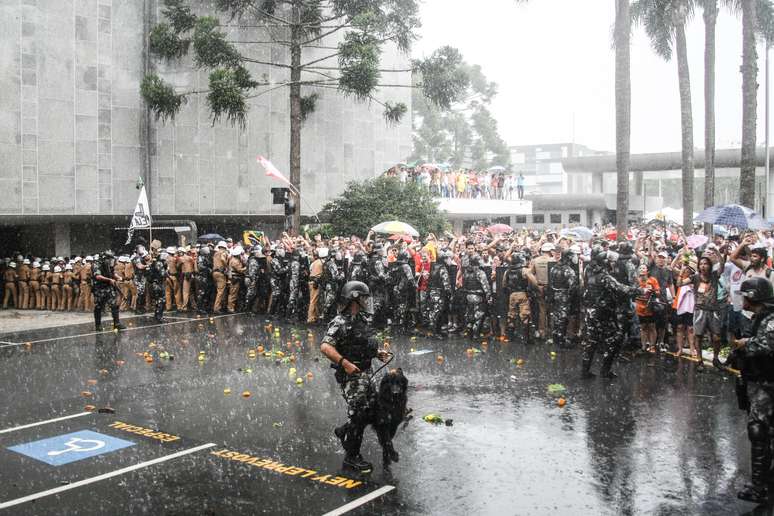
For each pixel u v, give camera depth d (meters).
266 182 28.25
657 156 45.97
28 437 8.12
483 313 14.66
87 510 6.04
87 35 23.84
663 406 9.32
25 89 22.47
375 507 6.05
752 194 20.83
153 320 17.95
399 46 27.05
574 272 13.95
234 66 25.03
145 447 7.73
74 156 23.61
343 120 30.91
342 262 17.17
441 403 9.57
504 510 5.98
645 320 12.73
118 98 24.66
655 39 30.05
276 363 12.33
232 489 6.49
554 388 10.23
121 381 10.97
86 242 25.83
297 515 5.89
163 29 24.52
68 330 16.44
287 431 8.30
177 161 26.05
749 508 6.01
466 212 32.69
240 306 19.92
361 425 6.91
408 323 15.87
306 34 26.50
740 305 11.01
